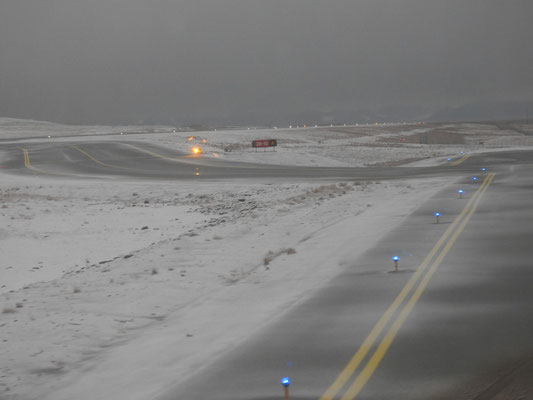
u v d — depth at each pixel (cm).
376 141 15550
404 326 931
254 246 1905
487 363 754
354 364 780
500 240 1658
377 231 1923
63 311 1230
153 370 833
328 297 1156
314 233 2038
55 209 3631
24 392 788
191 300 1280
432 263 1403
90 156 7588
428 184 3456
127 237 2723
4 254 2430
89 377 827
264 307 1133
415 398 663
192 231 2536
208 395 717
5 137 16638
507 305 1023
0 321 1179
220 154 7738
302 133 17375
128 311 1207
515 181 3356
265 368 793
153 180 4922
